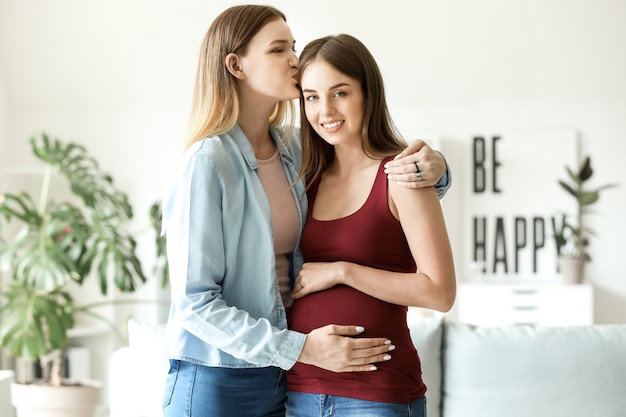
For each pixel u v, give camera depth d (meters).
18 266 4.89
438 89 6.48
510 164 6.54
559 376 2.95
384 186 2.14
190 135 2.28
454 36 6.14
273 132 2.45
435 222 2.10
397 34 6.14
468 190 6.58
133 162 6.61
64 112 6.63
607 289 6.53
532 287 6.13
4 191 6.06
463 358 3.01
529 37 6.13
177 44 6.26
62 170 5.25
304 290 2.19
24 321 4.65
